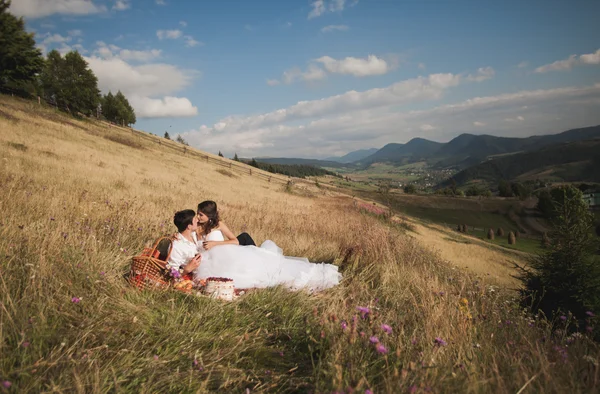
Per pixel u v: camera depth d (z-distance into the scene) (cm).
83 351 265
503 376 255
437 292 479
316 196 4309
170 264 464
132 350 279
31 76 4775
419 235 2831
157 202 1301
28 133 2452
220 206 1432
